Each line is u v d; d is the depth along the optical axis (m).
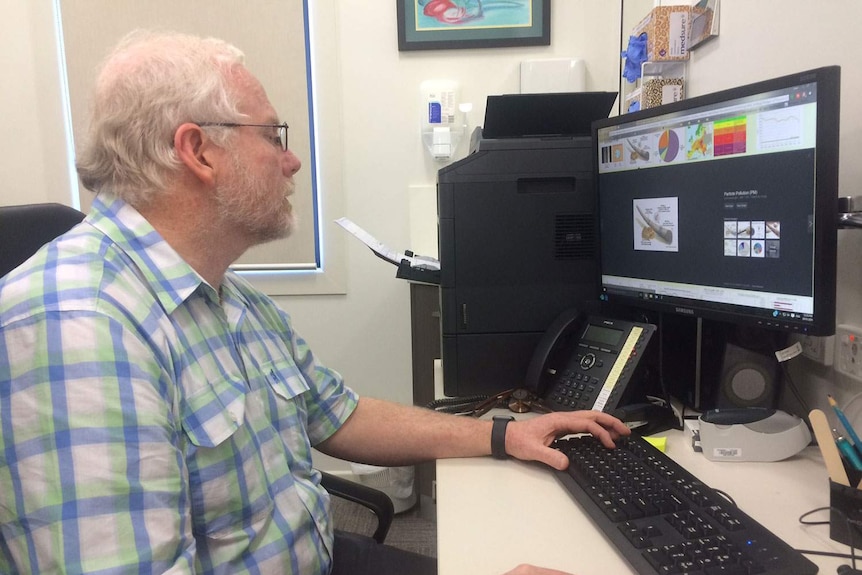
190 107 0.85
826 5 1.00
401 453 1.09
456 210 1.32
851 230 1.00
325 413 1.14
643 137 1.16
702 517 0.73
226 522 0.81
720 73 1.38
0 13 2.03
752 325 0.97
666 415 1.12
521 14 2.00
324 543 0.97
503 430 1.02
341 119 2.09
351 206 2.14
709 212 1.03
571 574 0.66
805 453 1.00
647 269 1.19
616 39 2.01
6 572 0.69
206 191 0.88
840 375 1.01
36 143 2.10
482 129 1.68
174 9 2.03
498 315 1.34
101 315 0.70
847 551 0.71
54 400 0.65
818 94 0.82
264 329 1.04
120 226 0.83
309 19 2.05
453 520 0.80
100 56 2.05
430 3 2.00
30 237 1.07
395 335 2.20
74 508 0.63
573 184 1.33
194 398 0.80
